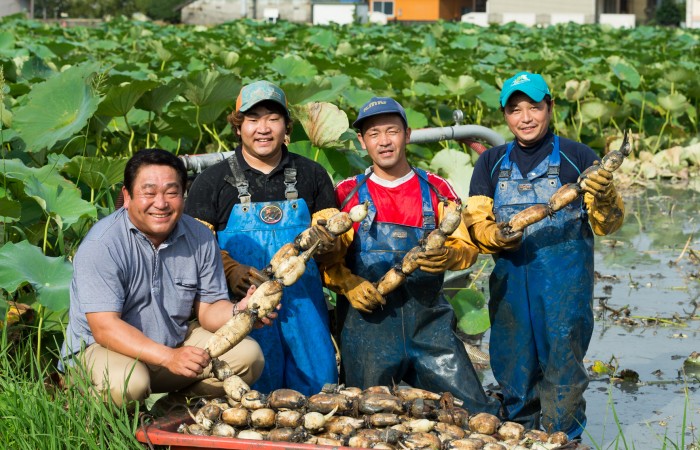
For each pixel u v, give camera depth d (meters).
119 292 4.18
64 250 5.72
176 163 4.19
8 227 5.74
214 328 4.36
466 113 12.51
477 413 4.38
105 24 32.75
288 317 4.54
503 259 4.60
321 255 4.37
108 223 4.24
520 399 4.61
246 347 4.30
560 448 3.82
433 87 11.71
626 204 10.95
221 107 8.10
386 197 4.50
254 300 4.07
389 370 4.55
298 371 4.55
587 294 4.50
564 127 13.17
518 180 4.51
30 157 7.09
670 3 64.56
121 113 7.45
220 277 4.41
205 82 7.75
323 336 4.59
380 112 4.36
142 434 3.83
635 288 7.47
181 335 4.38
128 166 4.16
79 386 4.10
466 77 11.50
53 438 3.80
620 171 12.51
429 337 4.56
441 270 4.32
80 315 4.27
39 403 4.05
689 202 11.05
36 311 5.28
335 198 4.69
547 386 4.50
